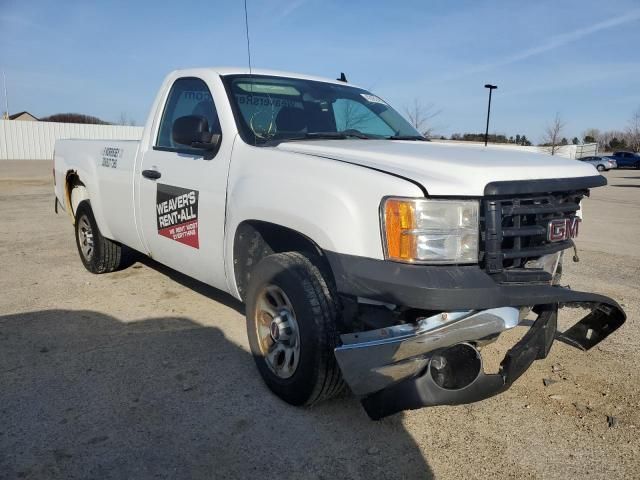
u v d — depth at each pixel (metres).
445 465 2.69
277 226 3.17
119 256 5.73
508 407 3.26
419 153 3.00
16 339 4.09
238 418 3.04
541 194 2.80
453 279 2.47
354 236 2.65
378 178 2.64
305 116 4.03
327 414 3.11
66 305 4.87
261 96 3.94
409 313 2.68
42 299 5.04
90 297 5.11
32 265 6.32
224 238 3.58
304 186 2.92
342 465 2.67
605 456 2.78
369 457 2.73
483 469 2.66
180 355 3.84
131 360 3.75
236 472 2.60
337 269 2.69
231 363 3.73
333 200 2.74
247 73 4.14
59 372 3.56
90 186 5.39
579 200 3.11
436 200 2.53
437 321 2.59
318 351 2.86
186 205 3.94
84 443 2.79
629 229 10.37
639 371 3.75
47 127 38.03
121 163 4.86
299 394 3.02
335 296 2.93
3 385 3.37
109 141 5.28
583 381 3.60
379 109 4.61
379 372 2.57
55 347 3.95
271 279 3.12
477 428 3.02
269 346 3.28
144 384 3.41
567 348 4.14
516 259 2.79
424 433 2.96
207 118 3.97
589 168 3.12
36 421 2.98
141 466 2.62
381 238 2.57
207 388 3.38
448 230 2.54
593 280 6.10
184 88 4.30
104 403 3.18
